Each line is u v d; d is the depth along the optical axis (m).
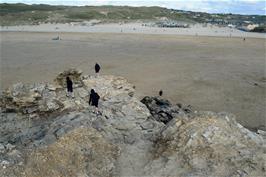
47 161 19.86
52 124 25.28
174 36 142.25
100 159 20.80
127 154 21.81
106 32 154.88
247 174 18.78
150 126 26.17
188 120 22.83
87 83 35.88
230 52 100.12
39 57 86.25
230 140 21.06
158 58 87.06
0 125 26.98
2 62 79.19
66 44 111.19
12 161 19.78
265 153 20.39
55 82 34.53
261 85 61.97
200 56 91.81
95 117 26.31
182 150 20.81
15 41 116.44
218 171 19.06
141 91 57.69
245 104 51.38
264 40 134.38
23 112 28.78
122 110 28.52
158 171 19.80
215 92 57.31
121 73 70.12
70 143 21.39
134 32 158.75
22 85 31.09
